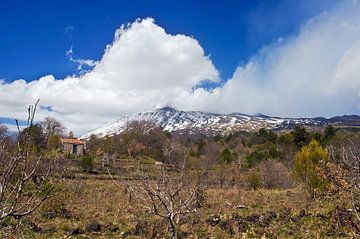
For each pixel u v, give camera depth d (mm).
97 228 16250
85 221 17625
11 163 3971
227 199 23969
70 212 19188
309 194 23734
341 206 15797
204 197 18688
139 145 55594
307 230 14914
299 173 24219
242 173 46188
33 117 4004
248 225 16359
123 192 27109
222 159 55750
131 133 73000
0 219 3920
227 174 38500
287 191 27672
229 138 117312
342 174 10664
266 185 37594
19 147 3971
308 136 75312
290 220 16906
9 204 4207
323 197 21125
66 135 81500
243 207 20906
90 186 31297
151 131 71188
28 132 4012
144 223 16016
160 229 14938
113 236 15297
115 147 62500
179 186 7020
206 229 15430
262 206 21422
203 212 17594
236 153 72500
